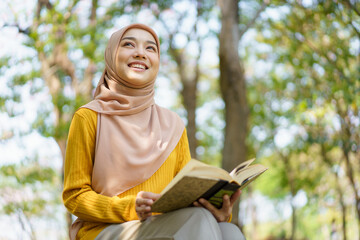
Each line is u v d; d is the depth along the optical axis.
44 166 9.79
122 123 2.49
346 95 8.35
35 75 8.71
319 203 11.57
